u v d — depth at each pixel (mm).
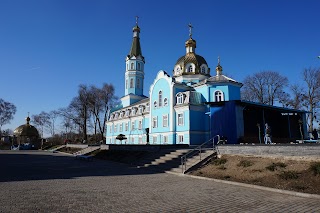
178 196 10375
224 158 18453
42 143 64750
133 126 47562
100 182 13867
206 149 21438
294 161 14852
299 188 11289
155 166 20984
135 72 55375
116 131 54000
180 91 36312
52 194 10516
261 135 29984
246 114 29594
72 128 75125
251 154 17422
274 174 13617
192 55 43125
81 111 65438
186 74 41562
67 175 16641
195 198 10023
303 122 34562
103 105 64812
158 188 12227
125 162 25500
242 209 8391
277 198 10125
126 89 55969
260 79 53625
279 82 52156
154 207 8555
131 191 11359
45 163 25141
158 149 25578
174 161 20688
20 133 67188
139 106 45938
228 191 11562
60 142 67500
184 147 28281
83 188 11977
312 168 12750
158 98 38312
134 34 57656
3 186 12328
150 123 39469
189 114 32688
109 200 9516
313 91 45969
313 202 9430
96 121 65375
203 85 35375
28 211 7891
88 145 42469
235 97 34906
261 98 52906
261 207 8664
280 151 15773
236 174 15016
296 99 49125
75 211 7969
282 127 32906
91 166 22641
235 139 27578
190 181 14555
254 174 14297
